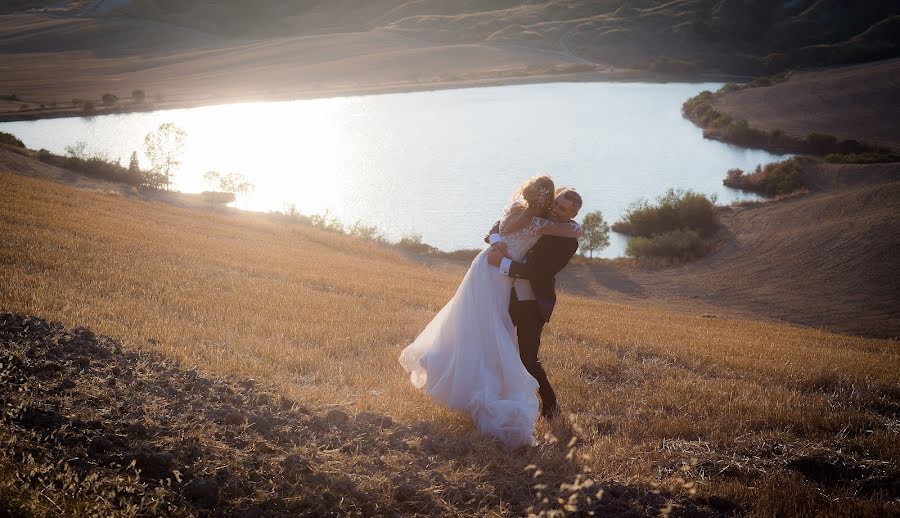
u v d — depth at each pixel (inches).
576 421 238.2
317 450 176.4
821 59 7770.7
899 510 187.6
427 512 161.9
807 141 4736.7
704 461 216.1
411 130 5816.9
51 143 4576.8
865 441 246.2
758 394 306.8
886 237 2359.7
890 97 5871.1
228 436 174.9
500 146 5211.6
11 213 711.7
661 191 3924.7
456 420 225.6
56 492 133.3
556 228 215.6
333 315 413.4
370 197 3961.6
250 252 823.1
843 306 1879.9
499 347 219.8
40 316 277.1
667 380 321.4
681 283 2128.4
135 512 132.2
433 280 927.0
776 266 2272.4
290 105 6850.4
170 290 419.5
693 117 6058.1
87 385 189.2
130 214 1058.7
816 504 188.5
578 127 5797.2
